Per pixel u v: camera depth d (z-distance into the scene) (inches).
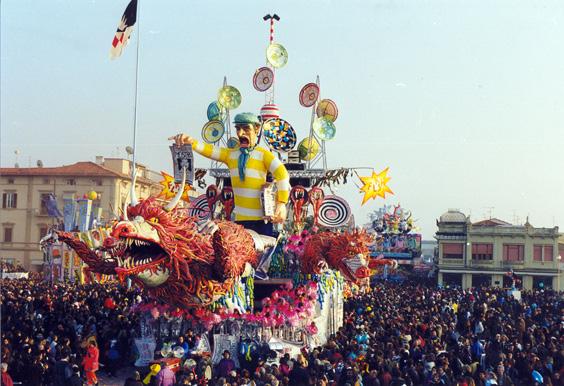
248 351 949.2
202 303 958.4
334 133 1366.9
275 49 1432.1
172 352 932.0
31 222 3206.2
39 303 1375.5
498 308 1625.2
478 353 983.6
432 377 758.5
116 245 856.3
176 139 1126.4
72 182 3184.1
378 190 1321.4
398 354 887.7
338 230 1360.7
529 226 3563.0
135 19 991.6
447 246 3631.9
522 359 902.4
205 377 813.2
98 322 1154.0
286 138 1291.8
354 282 1203.9
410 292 2046.0
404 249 3735.2
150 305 1023.6
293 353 1003.9
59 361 820.6
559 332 1221.1
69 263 2146.9
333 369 808.3
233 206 1267.2
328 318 1250.0
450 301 1879.9
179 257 900.6
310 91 1396.4
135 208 894.4
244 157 1142.3
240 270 986.1
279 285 1240.8
